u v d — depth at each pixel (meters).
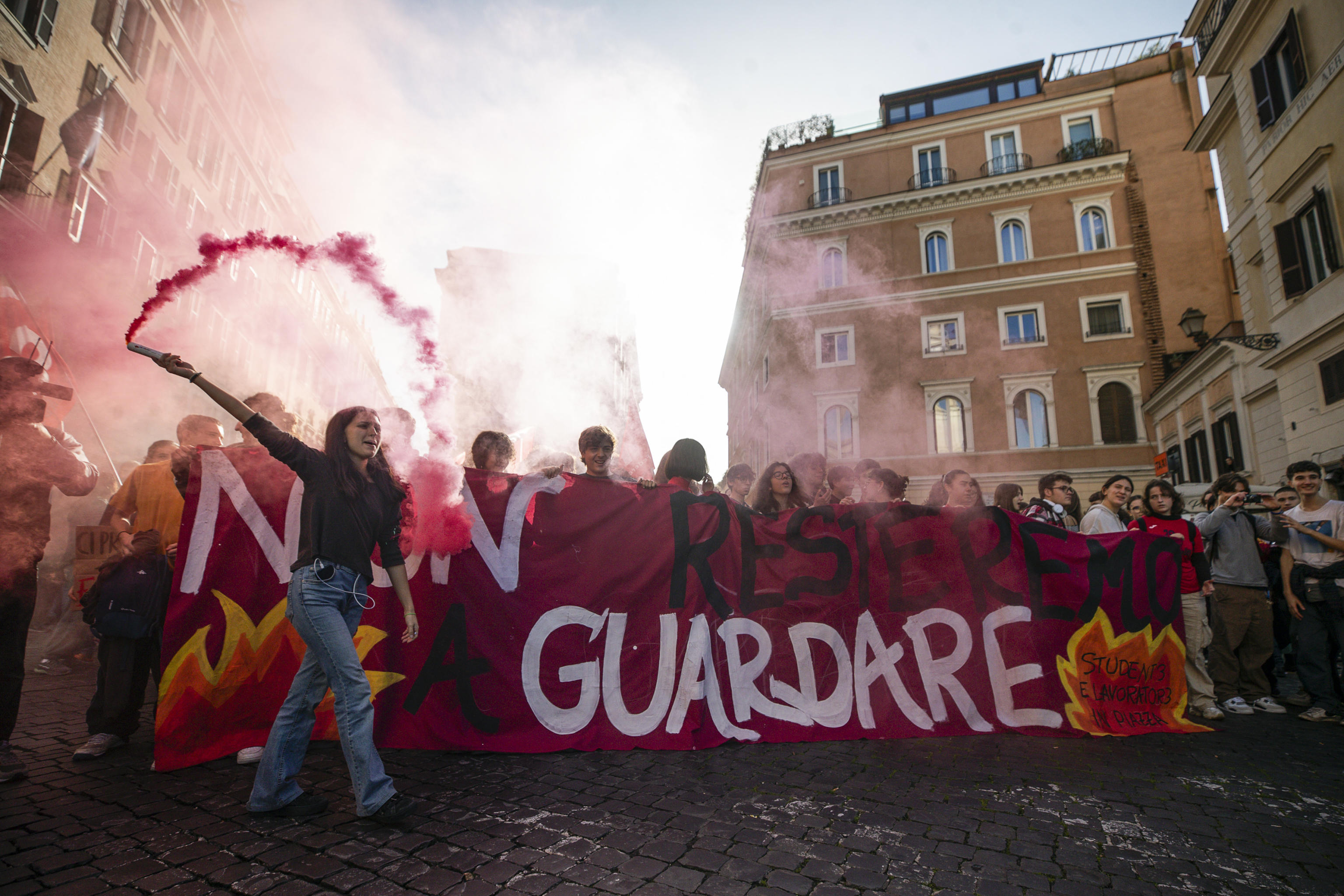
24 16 10.56
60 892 1.74
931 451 19.91
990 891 1.88
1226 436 14.10
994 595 3.88
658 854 2.06
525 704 3.21
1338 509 4.21
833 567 3.80
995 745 3.38
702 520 3.72
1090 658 3.86
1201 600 4.45
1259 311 12.52
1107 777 2.90
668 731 3.27
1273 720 4.16
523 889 1.83
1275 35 11.09
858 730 3.48
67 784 2.53
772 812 2.41
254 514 3.09
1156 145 20.08
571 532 3.52
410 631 2.67
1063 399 19.31
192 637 2.86
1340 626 4.09
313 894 1.78
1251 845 2.23
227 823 2.22
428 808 2.39
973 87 23.08
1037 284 20.02
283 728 2.33
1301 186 10.64
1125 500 4.63
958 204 20.94
